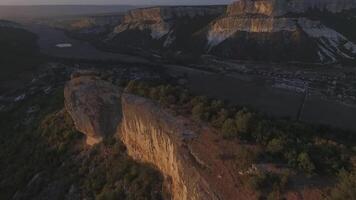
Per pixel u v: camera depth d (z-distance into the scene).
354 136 44.84
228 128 32.88
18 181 46.94
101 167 42.47
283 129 35.75
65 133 50.41
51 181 44.34
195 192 28.19
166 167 35.19
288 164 28.08
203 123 35.56
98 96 45.34
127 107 41.34
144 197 35.50
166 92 42.19
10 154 54.09
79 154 46.28
